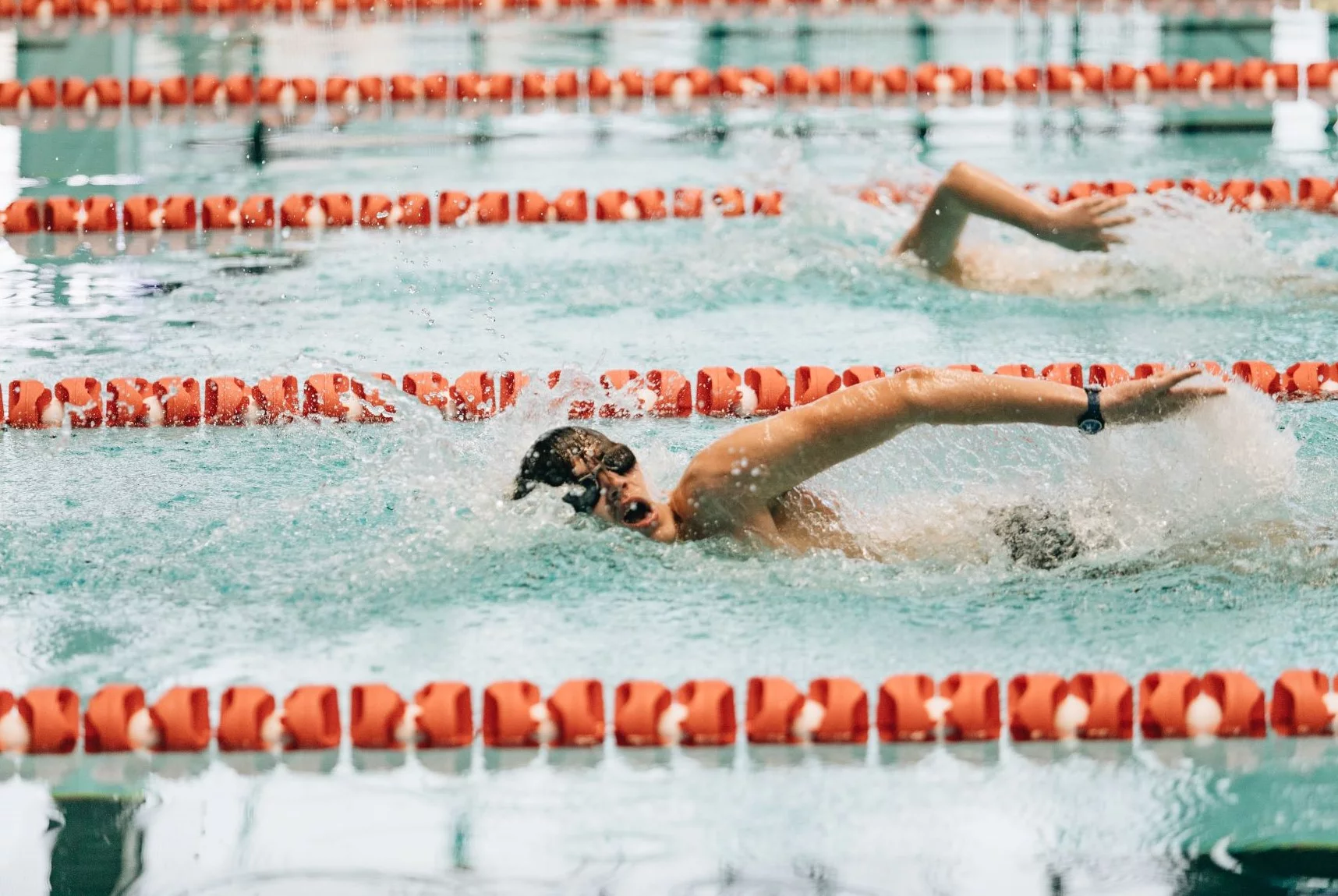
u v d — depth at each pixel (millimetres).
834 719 3812
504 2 12438
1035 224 6781
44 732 3838
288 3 12391
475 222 8695
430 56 11266
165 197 8898
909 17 12039
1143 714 3832
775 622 4266
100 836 3457
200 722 3869
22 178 9312
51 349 6730
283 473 5551
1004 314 7000
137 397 6152
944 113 10375
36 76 10852
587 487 4449
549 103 10766
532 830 3445
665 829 3438
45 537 4969
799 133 10008
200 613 4434
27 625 4383
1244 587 4375
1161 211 7867
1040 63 10961
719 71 10797
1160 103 10539
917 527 4594
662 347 6652
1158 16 11930
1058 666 4023
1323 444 5504
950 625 4234
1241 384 5043
